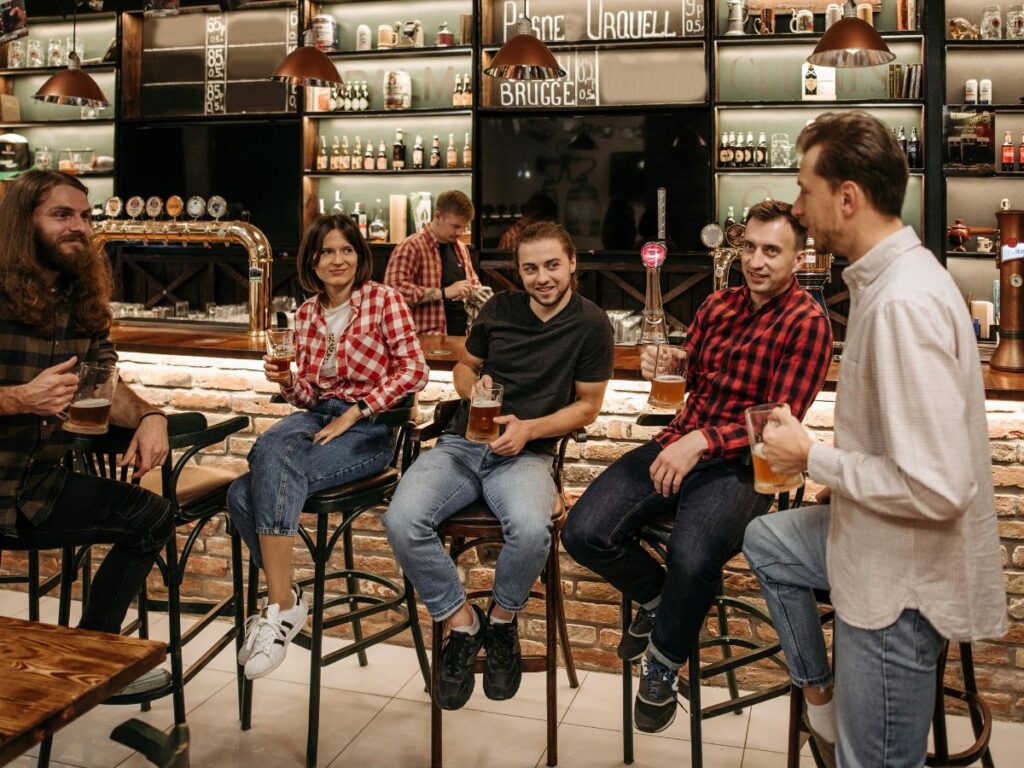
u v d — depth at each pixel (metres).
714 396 2.38
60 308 2.40
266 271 3.71
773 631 2.96
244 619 2.89
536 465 2.46
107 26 6.46
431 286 4.88
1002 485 2.74
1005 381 2.70
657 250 3.31
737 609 2.98
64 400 2.09
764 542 1.93
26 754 2.56
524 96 5.74
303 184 5.98
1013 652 2.79
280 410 3.40
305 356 2.82
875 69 5.36
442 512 2.37
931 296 1.51
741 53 5.55
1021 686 2.78
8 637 1.57
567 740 2.68
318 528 2.57
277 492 2.48
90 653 1.51
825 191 1.65
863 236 1.63
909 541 1.55
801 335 2.24
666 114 5.49
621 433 3.04
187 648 3.26
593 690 3.00
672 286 5.64
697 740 2.26
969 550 1.57
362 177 6.12
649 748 2.65
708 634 3.02
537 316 2.58
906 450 1.49
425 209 5.92
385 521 2.34
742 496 2.21
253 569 2.86
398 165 5.92
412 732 2.72
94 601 2.42
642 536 2.38
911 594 1.55
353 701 2.91
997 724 2.79
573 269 2.58
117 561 2.43
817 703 1.95
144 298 6.38
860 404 1.62
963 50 5.31
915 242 1.59
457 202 4.79
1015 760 2.56
